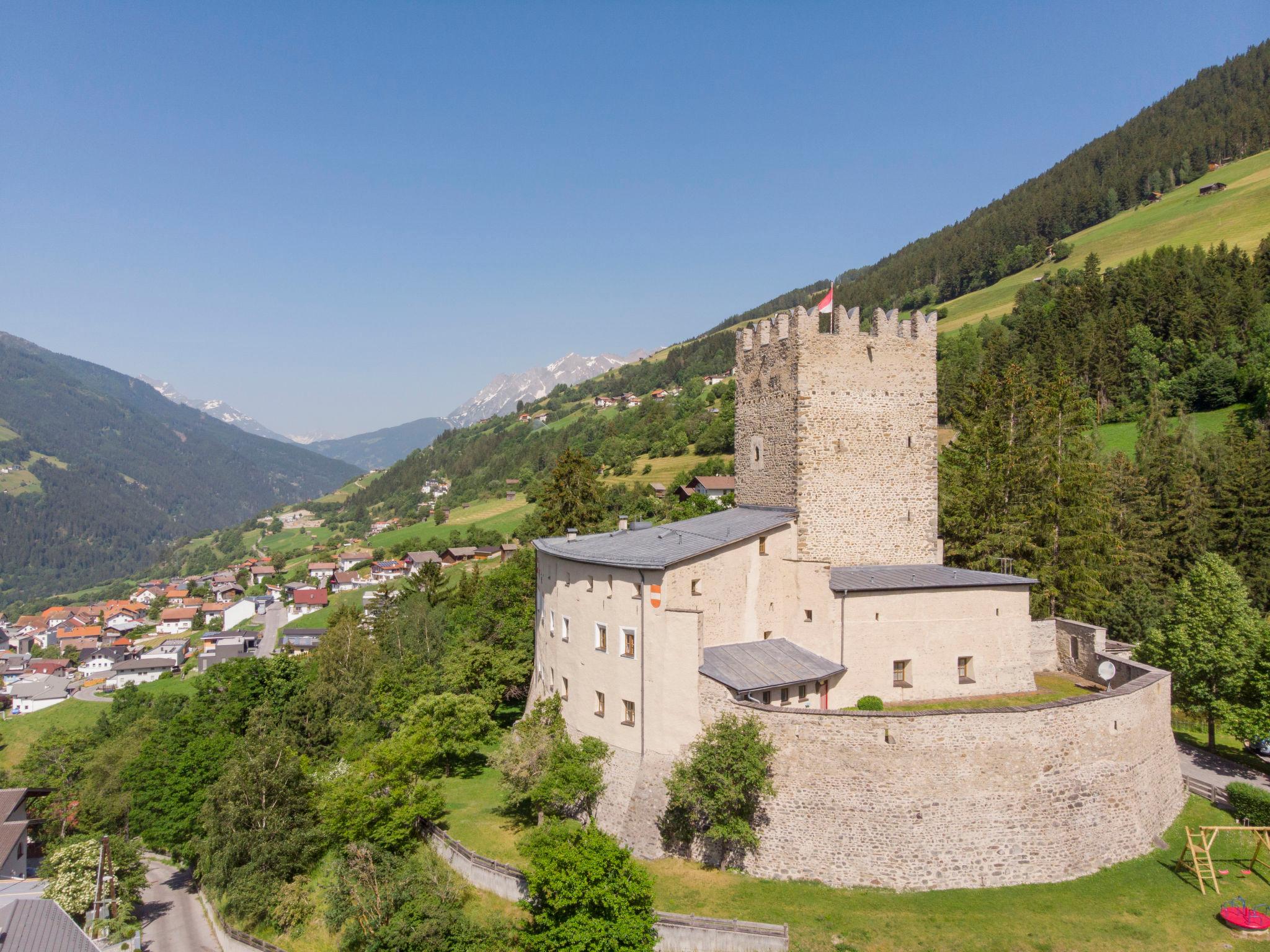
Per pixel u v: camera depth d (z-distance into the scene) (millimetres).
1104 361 126438
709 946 31047
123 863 57188
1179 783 42156
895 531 49938
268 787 52531
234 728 74875
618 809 40188
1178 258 152500
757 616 44781
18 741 125438
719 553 42625
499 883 37406
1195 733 53844
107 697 155000
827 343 48375
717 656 40969
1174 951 29703
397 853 43656
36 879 54562
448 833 43500
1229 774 46375
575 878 29938
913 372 50469
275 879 49219
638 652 40719
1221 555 78125
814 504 48062
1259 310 126688
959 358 146875
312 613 190375
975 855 34375
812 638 44969
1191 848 34219
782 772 35719
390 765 46312
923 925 31375
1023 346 135500
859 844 34625
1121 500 86562
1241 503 78750
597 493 90188
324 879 47562
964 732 34844
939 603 44938
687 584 40719
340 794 45031
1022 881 34469
